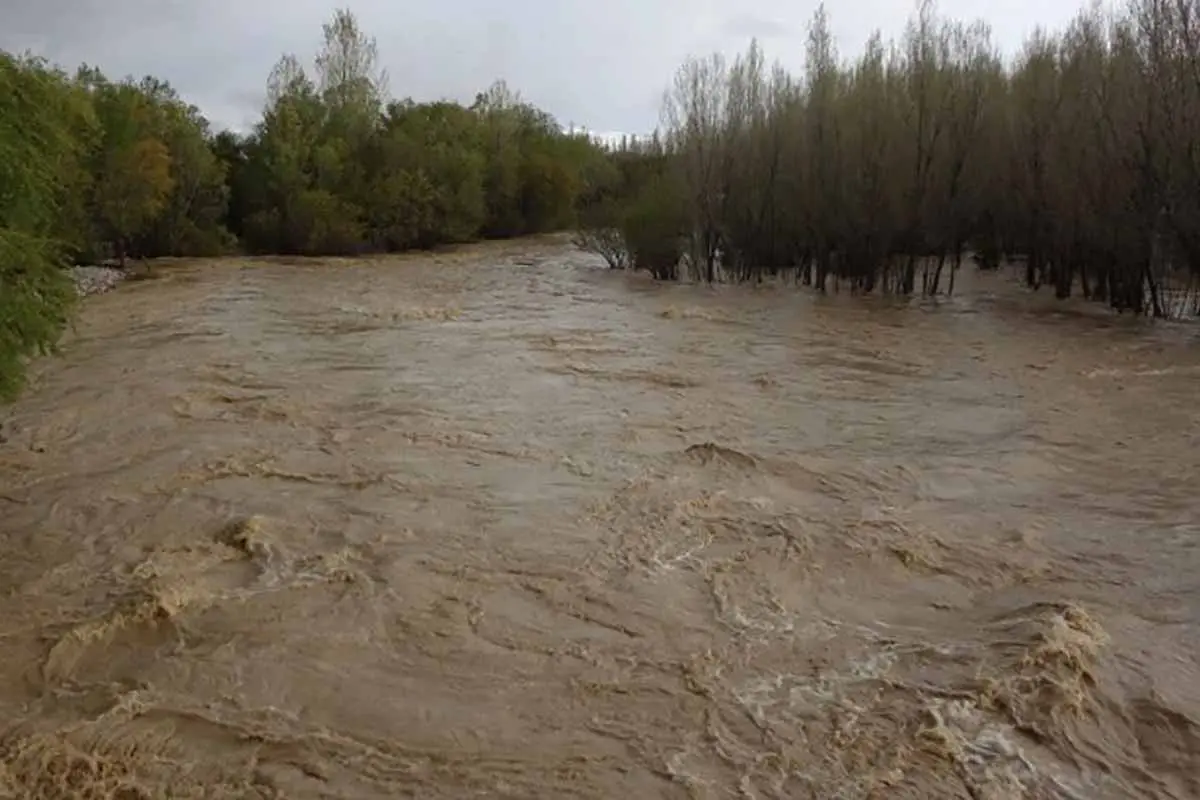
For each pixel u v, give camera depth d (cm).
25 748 761
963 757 743
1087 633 910
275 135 4922
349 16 5644
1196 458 1461
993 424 1655
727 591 1023
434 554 1113
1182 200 2562
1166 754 751
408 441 1538
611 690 843
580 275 4028
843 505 1270
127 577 1050
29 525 1204
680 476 1372
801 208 3581
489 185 5897
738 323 2727
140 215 4012
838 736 772
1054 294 3189
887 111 3303
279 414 1689
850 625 954
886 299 3219
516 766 744
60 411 1708
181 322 2659
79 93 3219
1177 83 2558
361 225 5031
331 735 782
